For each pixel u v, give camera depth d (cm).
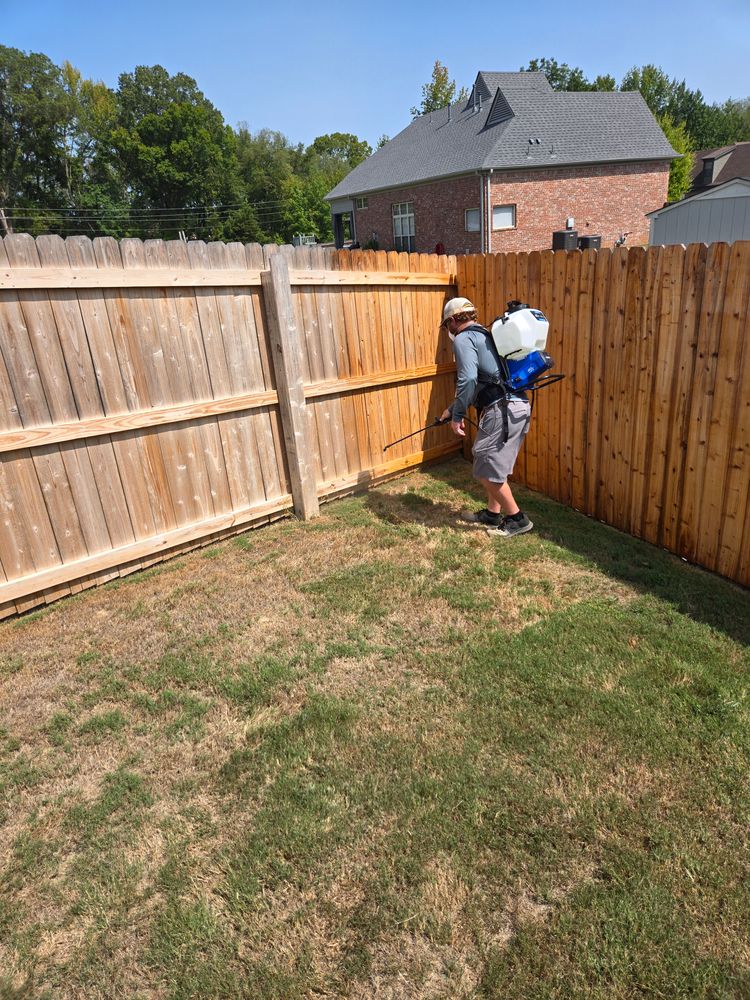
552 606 347
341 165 8375
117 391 383
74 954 182
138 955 181
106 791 239
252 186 6800
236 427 449
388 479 575
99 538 393
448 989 168
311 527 474
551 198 2614
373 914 188
